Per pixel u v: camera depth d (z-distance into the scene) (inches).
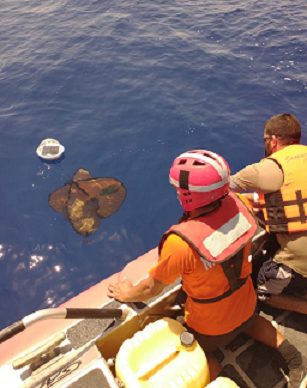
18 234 207.6
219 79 318.3
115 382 72.2
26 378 75.8
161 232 211.8
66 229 210.7
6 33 384.5
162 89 304.8
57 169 240.4
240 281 76.4
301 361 84.5
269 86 312.7
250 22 408.8
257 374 91.2
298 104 295.4
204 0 468.1
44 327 87.7
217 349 96.1
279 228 88.1
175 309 95.5
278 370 91.9
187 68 330.3
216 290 73.9
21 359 74.9
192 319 81.9
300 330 99.0
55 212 217.0
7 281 192.5
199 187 64.9
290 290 95.3
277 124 91.8
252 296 83.0
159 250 73.4
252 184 88.9
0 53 350.0
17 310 182.7
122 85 309.0
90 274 196.2
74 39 370.6
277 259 91.6
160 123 273.7
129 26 394.9
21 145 256.1
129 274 104.4
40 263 199.0
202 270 69.4
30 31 387.5
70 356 78.4
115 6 442.3
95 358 77.9
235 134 267.3
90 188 229.3
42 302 185.6
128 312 84.1
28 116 279.6
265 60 345.1
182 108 286.7
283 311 103.4
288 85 314.7
